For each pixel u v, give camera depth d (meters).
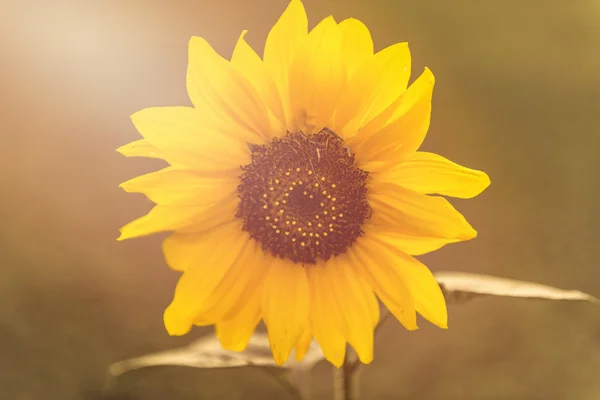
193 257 0.57
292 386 0.62
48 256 0.73
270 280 0.58
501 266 0.73
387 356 0.72
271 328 0.57
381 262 0.57
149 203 0.73
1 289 0.72
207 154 0.57
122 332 0.72
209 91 0.56
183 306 0.57
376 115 0.57
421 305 0.57
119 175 0.73
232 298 0.57
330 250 0.58
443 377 0.72
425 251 0.57
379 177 0.57
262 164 0.58
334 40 0.56
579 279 0.73
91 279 0.72
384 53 0.56
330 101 0.57
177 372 0.72
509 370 0.72
